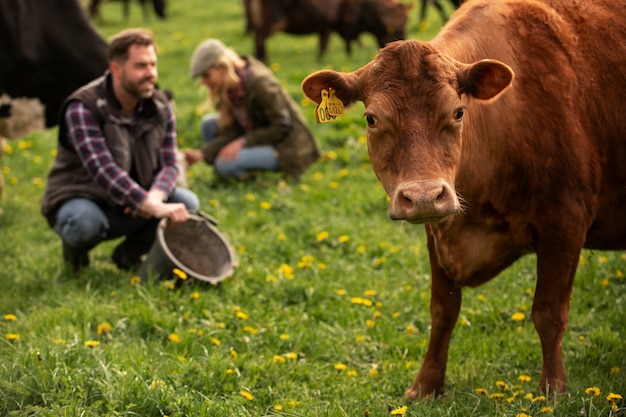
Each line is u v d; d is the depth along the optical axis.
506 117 4.70
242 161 9.54
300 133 9.62
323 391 5.19
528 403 4.52
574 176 4.78
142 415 4.53
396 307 6.49
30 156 11.12
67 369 4.81
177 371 5.11
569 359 5.45
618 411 4.48
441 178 4.10
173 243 7.08
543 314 4.86
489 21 4.95
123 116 6.73
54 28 8.29
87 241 6.79
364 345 5.89
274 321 6.18
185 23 23.97
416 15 23.38
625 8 5.25
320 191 9.31
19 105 8.49
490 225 4.89
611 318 6.04
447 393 5.08
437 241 4.98
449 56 4.51
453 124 4.23
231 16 24.91
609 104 5.01
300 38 21.78
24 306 6.35
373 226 8.36
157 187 6.81
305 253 7.70
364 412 4.64
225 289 6.60
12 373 4.76
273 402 4.99
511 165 4.75
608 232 5.23
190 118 12.02
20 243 7.96
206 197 9.28
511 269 7.07
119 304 6.19
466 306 6.47
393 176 4.27
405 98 4.23
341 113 4.62
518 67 4.85
